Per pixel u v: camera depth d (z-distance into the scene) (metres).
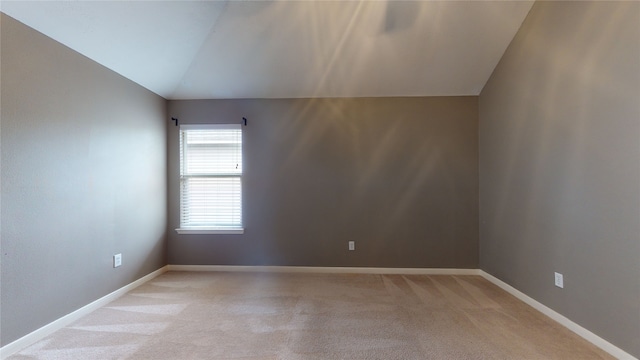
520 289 2.87
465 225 3.69
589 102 2.07
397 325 2.33
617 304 1.86
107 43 2.55
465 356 1.91
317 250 3.80
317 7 2.80
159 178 3.68
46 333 2.17
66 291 2.35
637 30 1.73
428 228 3.71
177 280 3.44
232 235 3.85
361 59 3.29
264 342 2.08
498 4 2.70
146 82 3.32
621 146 1.83
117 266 2.93
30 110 2.06
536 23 2.62
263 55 3.27
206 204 3.89
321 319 2.44
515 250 2.94
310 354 1.94
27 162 2.05
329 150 3.79
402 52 3.20
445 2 2.72
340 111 3.78
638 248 1.73
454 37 3.02
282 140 3.82
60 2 2.02
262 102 3.83
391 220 3.74
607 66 1.93
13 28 1.95
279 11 2.84
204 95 3.80
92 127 2.62
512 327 2.29
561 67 2.33
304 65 3.38
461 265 3.70
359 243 3.77
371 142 3.76
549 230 2.47
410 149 3.73
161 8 2.50
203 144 3.89
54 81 2.24
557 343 2.05
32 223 2.08
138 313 2.55
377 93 3.71
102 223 2.74
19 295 1.99
